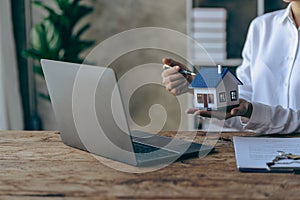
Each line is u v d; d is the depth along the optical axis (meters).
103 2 3.84
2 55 3.68
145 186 1.20
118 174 1.28
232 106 1.59
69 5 3.51
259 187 1.18
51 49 3.51
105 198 1.13
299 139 1.59
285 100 2.11
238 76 2.27
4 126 3.70
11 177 1.27
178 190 1.17
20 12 3.83
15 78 3.81
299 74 2.06
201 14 3.47
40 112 4.00
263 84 2.16
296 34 2.07
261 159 1.37
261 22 2.22
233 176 1.25
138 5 3.83
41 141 1.65
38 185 1.21
